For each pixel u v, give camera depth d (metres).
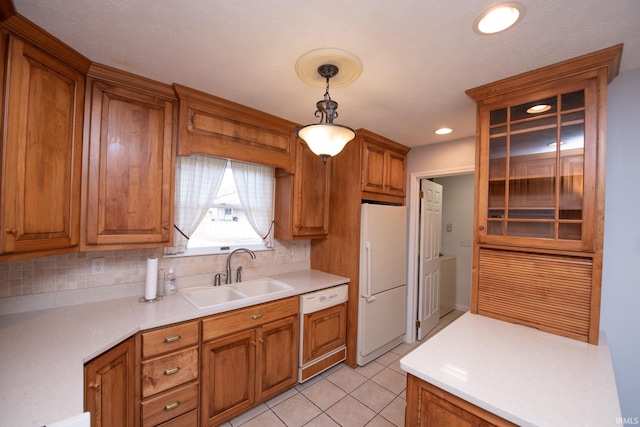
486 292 1.69
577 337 1.39
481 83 1.65
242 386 1.91
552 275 1.47
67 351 1.18
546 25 1.14
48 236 1.31
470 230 4.22
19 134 1.17
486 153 1.69
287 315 2.18
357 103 1.96
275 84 1.74
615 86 1.49
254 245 2.68
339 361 2.61
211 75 1.63
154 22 1.17
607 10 1.04
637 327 1.42
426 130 2.56
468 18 1.11
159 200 1.79
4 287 1.54
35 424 0.78
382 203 3.19
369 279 2.62
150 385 1.52
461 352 1.26
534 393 0.98
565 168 1.43
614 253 1.48
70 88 1.42
